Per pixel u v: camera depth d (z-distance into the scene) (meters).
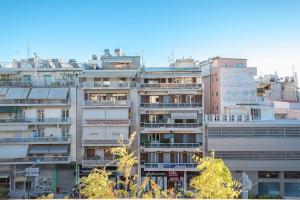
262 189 52.81
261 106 58.19
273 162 52.34
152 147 53.50
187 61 62.34
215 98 64.88
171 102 55.25
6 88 54.78
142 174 53.47
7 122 52.78
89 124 53.12
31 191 52.66
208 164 16.39
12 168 52.72
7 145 52.31
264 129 52.66
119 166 18.08
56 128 53.84
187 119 54.25
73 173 53.81
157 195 16.98
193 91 54.66
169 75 55.62
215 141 52.62
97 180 16.45
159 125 53.91
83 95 54.56
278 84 79.19
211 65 66.81
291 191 52.84
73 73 56.78
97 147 53.53
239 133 52.69
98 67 62.78
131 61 59.78
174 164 53.00
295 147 52.50
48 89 54.69
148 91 55.06
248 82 63.41
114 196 16.36
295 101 74.69
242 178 46.16
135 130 54.38
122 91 55.03
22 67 58.91
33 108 53.97
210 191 15.71
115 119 53.19
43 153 52.28
